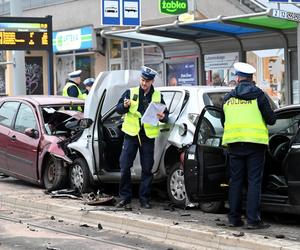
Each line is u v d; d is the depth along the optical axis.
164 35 14.83
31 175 12.23
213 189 8.64
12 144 12.65
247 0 17.70
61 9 24.61
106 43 23.67
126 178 9.98
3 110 13.30
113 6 15.32
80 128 11.18
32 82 27.77
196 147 8.55
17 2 18.11
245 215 9.18
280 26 13.36
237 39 14.94
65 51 25.39
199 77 16.02
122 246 8.01
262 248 7.30
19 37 16.97
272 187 8.49
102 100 10.73
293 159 8.07
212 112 8.98
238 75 8.24
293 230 8.23
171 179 9.98
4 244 8.14
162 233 8.47
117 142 10.88
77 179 11.32
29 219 9.95
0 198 11.21
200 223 8.69
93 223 9.47
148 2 20.23
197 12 18.27
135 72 11.20
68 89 15.03
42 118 12.13
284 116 8.93
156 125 9.56
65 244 8.11
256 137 7.99
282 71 14.55
